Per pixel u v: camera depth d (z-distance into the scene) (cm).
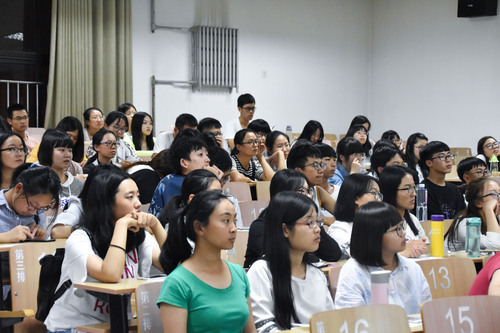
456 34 1023
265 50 1044
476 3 977
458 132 1022
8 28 852
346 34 1123
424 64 1069
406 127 1098
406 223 367
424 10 1066
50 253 301
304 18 1079
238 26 1019
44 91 876
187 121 653
